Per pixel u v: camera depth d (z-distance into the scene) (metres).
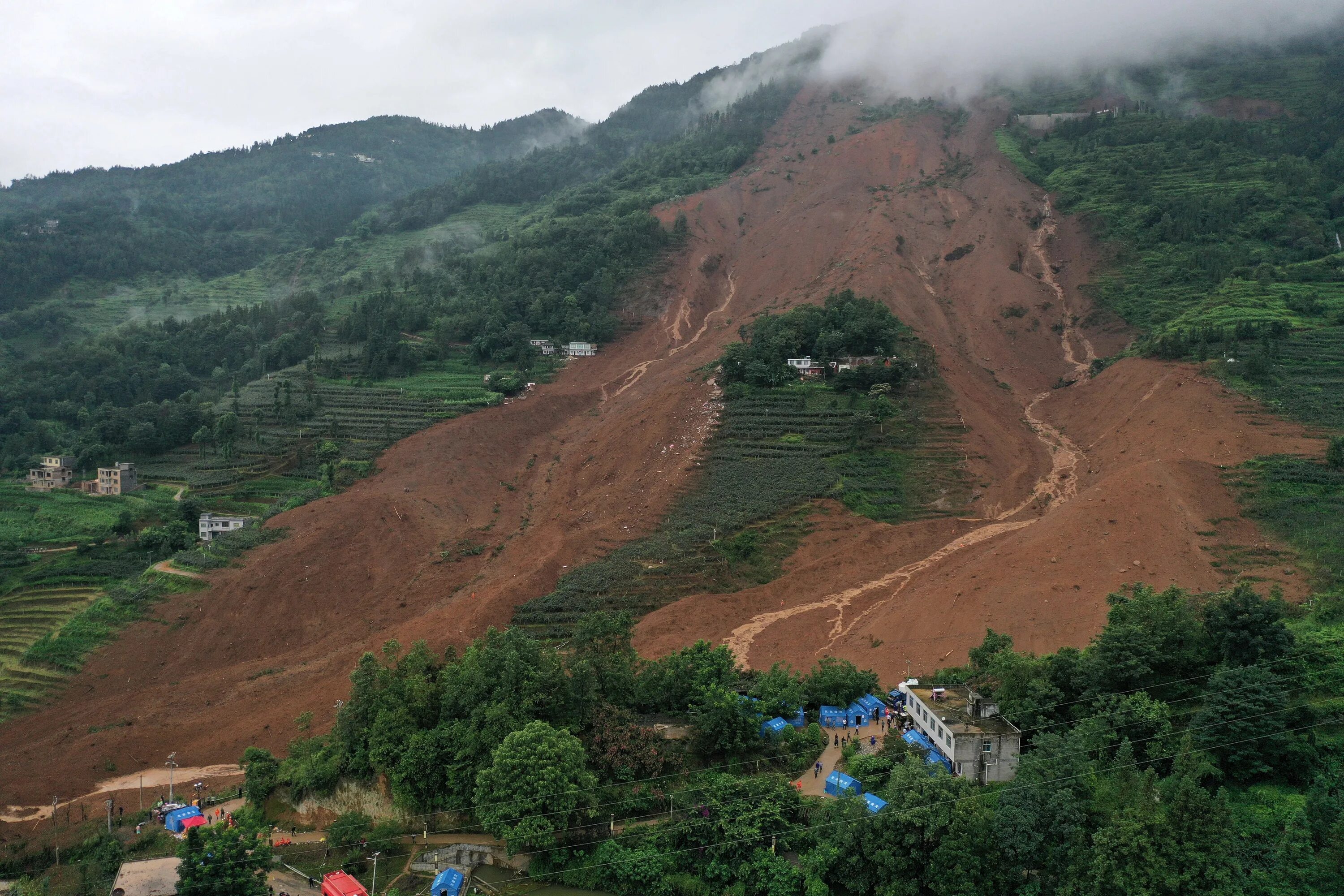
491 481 174.88
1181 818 54.00
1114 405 163.25
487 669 73.81
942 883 56.16
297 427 190.88
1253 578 97.50
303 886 64.06
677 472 148.88
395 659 88.50
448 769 69.25
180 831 77.25
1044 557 103.12
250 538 146.00
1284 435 128.50
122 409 199.00
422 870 65.00
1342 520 107.00
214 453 185.62
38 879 71.88
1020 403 182.62
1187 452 129.12
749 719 70.06
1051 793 57.81
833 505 135.88
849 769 66.94
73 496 174.50
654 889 60.25
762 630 107.56
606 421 184.62
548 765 63.94
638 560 125.50
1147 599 75.31
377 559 144.25
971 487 143.00
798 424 156.25
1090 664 69.31
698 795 64.88
